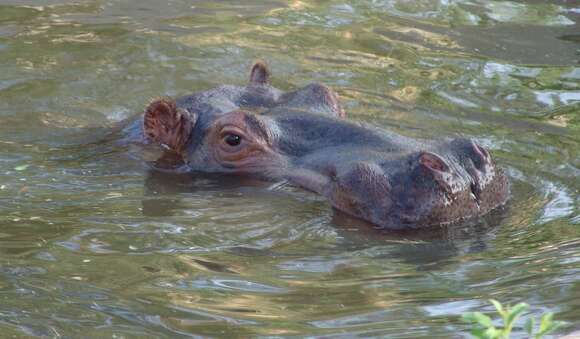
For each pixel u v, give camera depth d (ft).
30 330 41.78
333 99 68.69
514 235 54.03
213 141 65.16
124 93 80.89
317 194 59.00
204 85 82.94
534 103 79.20
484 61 89.04
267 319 43.21
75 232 54.34
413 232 54.34
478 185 56.24
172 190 62.13
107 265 49.65
